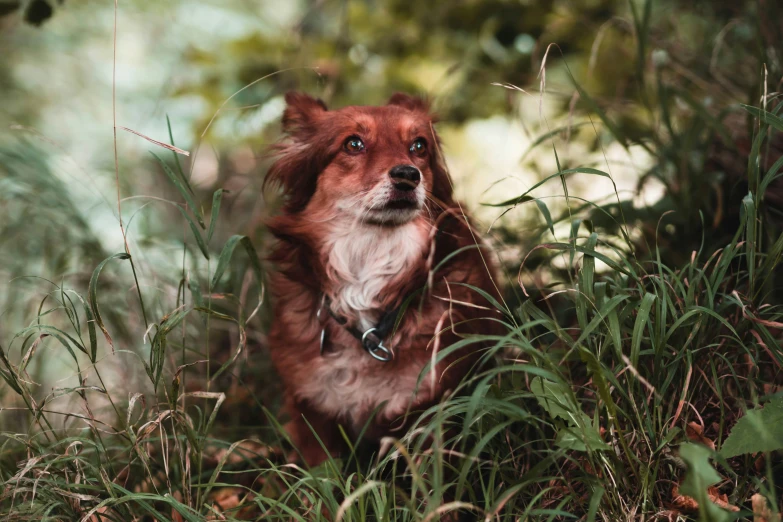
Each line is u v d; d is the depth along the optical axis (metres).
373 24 5.72
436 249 3.14
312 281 3.15
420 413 2.96
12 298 4.18
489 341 3.17
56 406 4.09
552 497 2.35
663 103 3.57
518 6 5.14
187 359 3.92
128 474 2.64
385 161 3.07
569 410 2.07
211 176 5.30
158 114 6.39
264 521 2.51
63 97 9.08
